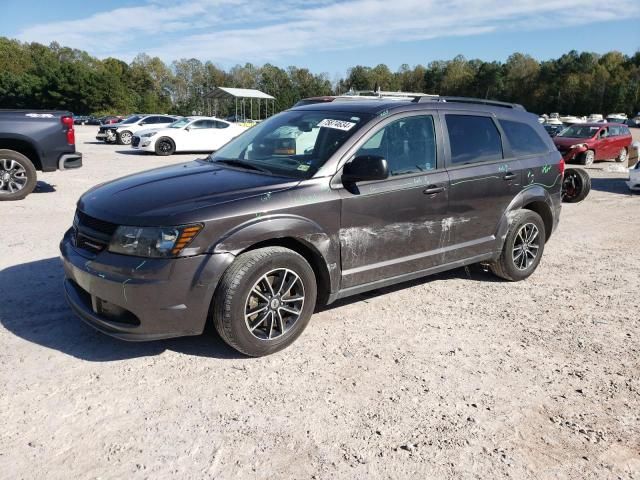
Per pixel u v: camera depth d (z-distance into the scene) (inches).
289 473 101.7
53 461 102.7
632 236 308.2
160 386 129.6
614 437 116.6
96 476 99.1
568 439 115.4
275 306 144.3
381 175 146.9
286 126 179.5
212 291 134.0
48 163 368.8
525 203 209.2
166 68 4709.6
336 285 157.6
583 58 4687.5
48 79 3754.9
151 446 108.0
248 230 135.9
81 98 3752.5
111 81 3791.8
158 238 128.5
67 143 372.8
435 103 184.7
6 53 4552.2
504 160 201.5
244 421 117.1
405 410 123.6
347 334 162.7
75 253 142.2
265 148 173.5
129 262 129.0
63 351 145.3
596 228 328.5
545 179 216.5
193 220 130.0
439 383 136.2
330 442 111.2
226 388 129.8
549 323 177.0
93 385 129.1
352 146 158.4
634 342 164.2
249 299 139.7
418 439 113.3
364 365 143.9
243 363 142.1
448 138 183.5
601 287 215.3
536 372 143.9
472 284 213.2
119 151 881.5
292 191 145.6
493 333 167.5
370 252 163.2
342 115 171.5
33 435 110.0
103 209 139.5
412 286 208.2
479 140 194.9
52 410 118.6
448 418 121.2
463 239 189.6
